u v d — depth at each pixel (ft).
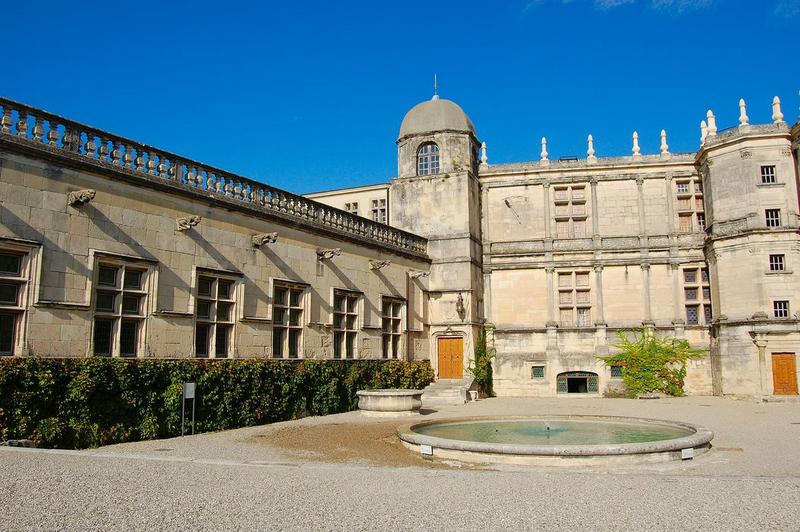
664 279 105.81
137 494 26.43
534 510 25.17
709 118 104.53
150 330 55.57
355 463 39.45
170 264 58.08
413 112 109.91
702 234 104.88
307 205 77.15
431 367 99.81
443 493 27.84
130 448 45.68
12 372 42.68
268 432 55.26
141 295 55.52
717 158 98.12
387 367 85.97
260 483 29.12
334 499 26.37
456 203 103.04
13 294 46.47
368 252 87.04
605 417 56.65
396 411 68.90
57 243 48.98
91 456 35.40
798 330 88.74
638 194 108.17
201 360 57.57
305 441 49.03
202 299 61.36
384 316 90.02
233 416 59.21
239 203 65.82
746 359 91.91
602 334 105.40
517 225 111.04
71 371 46.39
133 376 50.52
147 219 56.39
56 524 22.02
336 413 73.67
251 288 66.80
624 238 107.34
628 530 22.68
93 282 51.21
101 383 47.88
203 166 62.69
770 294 90.74
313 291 75.82
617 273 107.45
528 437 47.37
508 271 110.11
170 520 22.94
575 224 110.32
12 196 46.42
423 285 100.73
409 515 24.16
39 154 48.03
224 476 30.55
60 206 49.44
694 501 26.81
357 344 83.20
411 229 104.63
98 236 52.08
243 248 66.28
